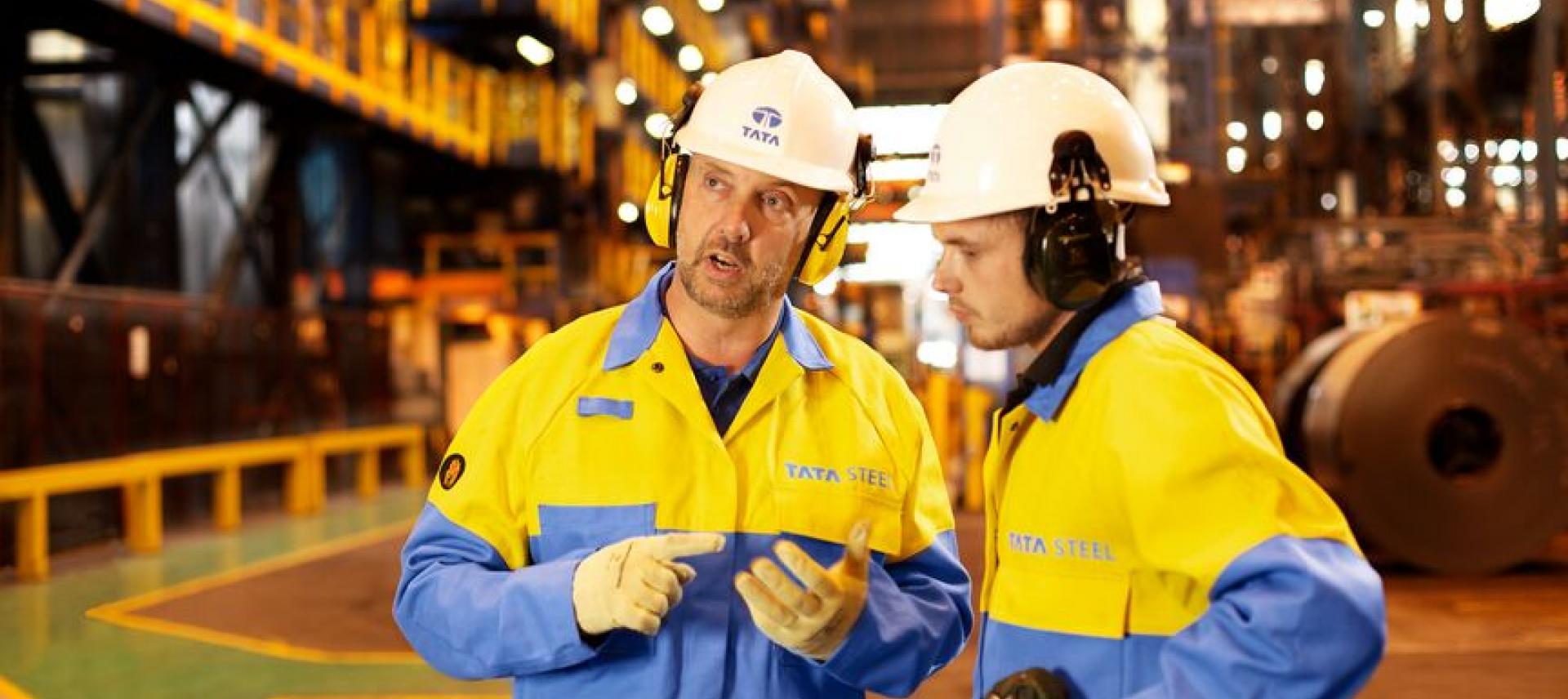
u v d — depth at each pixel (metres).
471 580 2.02
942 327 20.09
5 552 9.06
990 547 1.91
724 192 2.10
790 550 1.73
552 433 2.12
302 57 12.55
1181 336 1.73
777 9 27.67
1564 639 6.40
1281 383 9.85
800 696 2.07
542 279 20.00
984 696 1.80
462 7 17.09
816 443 2.19
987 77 1.90
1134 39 18.89
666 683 2.00
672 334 2.15
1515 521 8.29
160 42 11.62
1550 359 8.34
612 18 21.25
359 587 8.33
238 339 12.41
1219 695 1.50
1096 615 1.69
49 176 11.84
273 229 15.20
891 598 2.05
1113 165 1.80
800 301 11.52
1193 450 1.58
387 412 15.84
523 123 18.97
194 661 6.27
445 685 5.75
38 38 13.73
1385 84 26.08
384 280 17.84
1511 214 20.44
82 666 6.20
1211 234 14.46
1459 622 6.87
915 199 1.91
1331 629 1.46
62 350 9.58
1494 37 16.86
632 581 1.81
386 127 15.14
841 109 2.17
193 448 11.02
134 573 8.97
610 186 21.59
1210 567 1.55
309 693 5.62
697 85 2.18
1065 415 1.75
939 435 13.20
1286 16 28.39
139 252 13.01
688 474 2.09
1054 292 1.72
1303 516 1.56
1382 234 22.03
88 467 9.19
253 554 9.85
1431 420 8.23
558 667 1.94
